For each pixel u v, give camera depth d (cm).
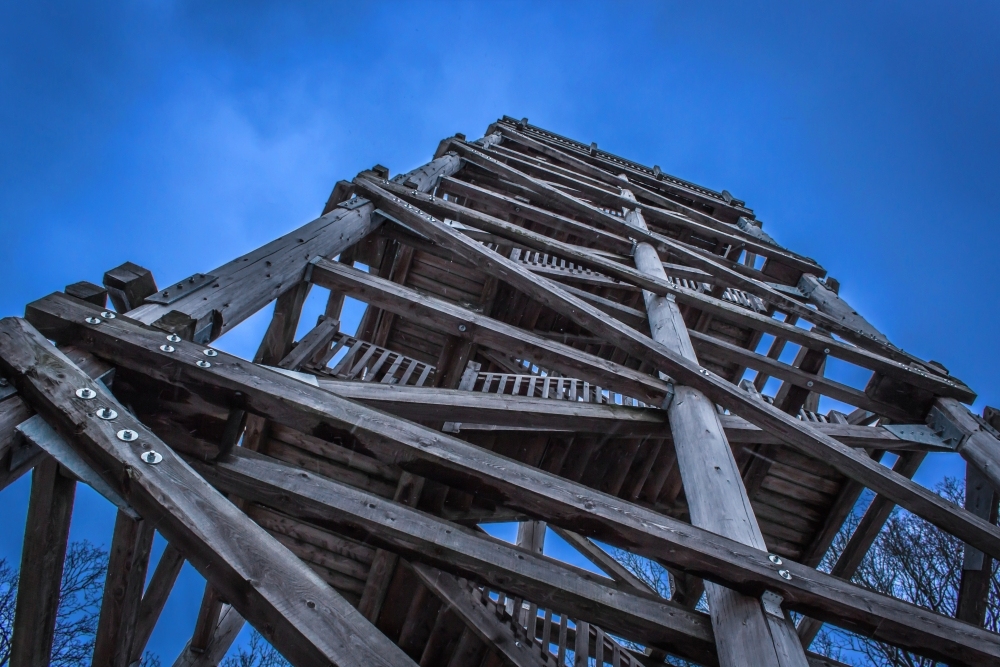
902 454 614
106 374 273
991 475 502
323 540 512
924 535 1110
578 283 868
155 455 224
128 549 328
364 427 281
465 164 1066
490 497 296
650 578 1307
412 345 983
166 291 332
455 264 935
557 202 1006
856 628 293
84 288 298
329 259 511
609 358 779
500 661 501
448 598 464
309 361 577
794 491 631
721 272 880
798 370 645
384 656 187
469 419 429
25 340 250
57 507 255
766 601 286
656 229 1238
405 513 314
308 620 188
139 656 493
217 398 283
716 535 295
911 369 624
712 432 403
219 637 648
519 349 473
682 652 298
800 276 1098
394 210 621
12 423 227
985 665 289
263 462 311
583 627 607
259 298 399
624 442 546
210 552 199
